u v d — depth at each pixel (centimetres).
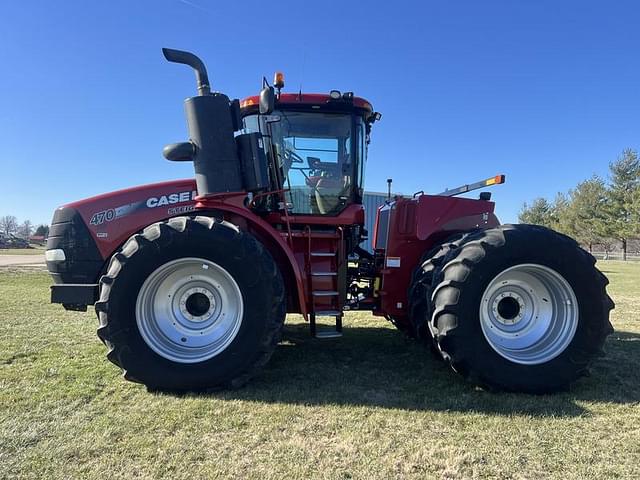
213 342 366
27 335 525
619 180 4059
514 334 373
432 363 432
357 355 461
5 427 282
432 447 263
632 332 576
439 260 399
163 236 356
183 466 240
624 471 241
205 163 391
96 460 245
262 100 388
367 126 490
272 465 242
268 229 401
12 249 4844
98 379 373
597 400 338
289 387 361
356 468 240
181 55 387
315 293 424
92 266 430
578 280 359
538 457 254
